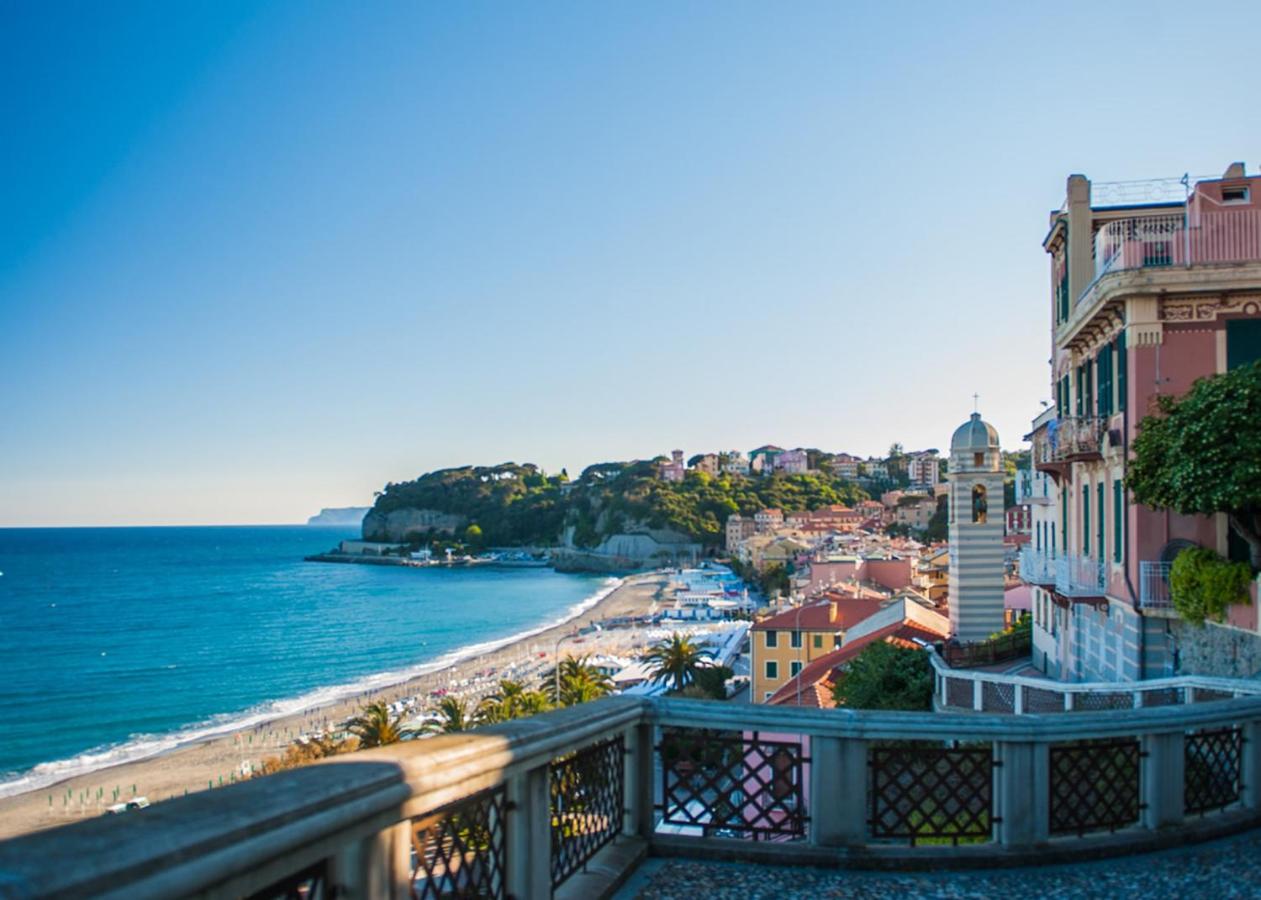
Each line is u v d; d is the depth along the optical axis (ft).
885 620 176.14
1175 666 66.39
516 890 18.17
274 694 310.45
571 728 19.81
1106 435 74.54
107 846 9.75
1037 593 108.99
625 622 467.52
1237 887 21.90
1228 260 65.05
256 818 11.50
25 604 596.70
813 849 23.03
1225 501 57.52
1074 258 90.58
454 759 15.74
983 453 149.89
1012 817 23.50
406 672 351.67
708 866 22.90
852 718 23.17
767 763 23.71
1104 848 23.84
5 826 172.24
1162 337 66.90
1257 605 55.72
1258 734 27.12
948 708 84.74
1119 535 71.46
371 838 13.99
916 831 23.48
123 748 237.25
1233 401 57.93
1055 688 68.28
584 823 21.53
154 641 435.12
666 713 23.82
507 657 375.04
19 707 289.94
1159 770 25.05
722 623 451.53
